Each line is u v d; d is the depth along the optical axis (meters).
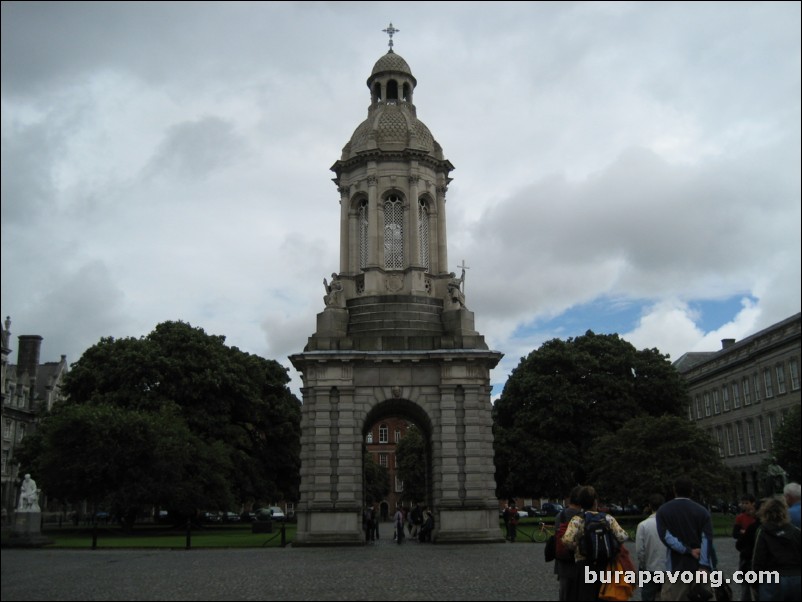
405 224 52.72
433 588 24.09
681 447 60.34
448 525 45.06
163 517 101.25
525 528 65.56
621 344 78.88
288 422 82.31
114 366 72.38
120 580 26.52
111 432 62.41
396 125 54.38
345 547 43.47
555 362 77.88
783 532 15.67
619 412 74.69
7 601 21.69
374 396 47.09
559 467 72.62
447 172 55.44
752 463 101.12
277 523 95.50
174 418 66.19
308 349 47.94
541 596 22.20
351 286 52.47
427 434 50.59
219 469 67.00
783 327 95.19
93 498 64.75
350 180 54.44
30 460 75.62
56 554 38.59
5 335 110.00
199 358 73.94
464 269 51.94
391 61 57.38
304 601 21.48
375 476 153.62
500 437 77.00
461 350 47.28
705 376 114.88
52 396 124.69
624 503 61.56
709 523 15.53
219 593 23.16
